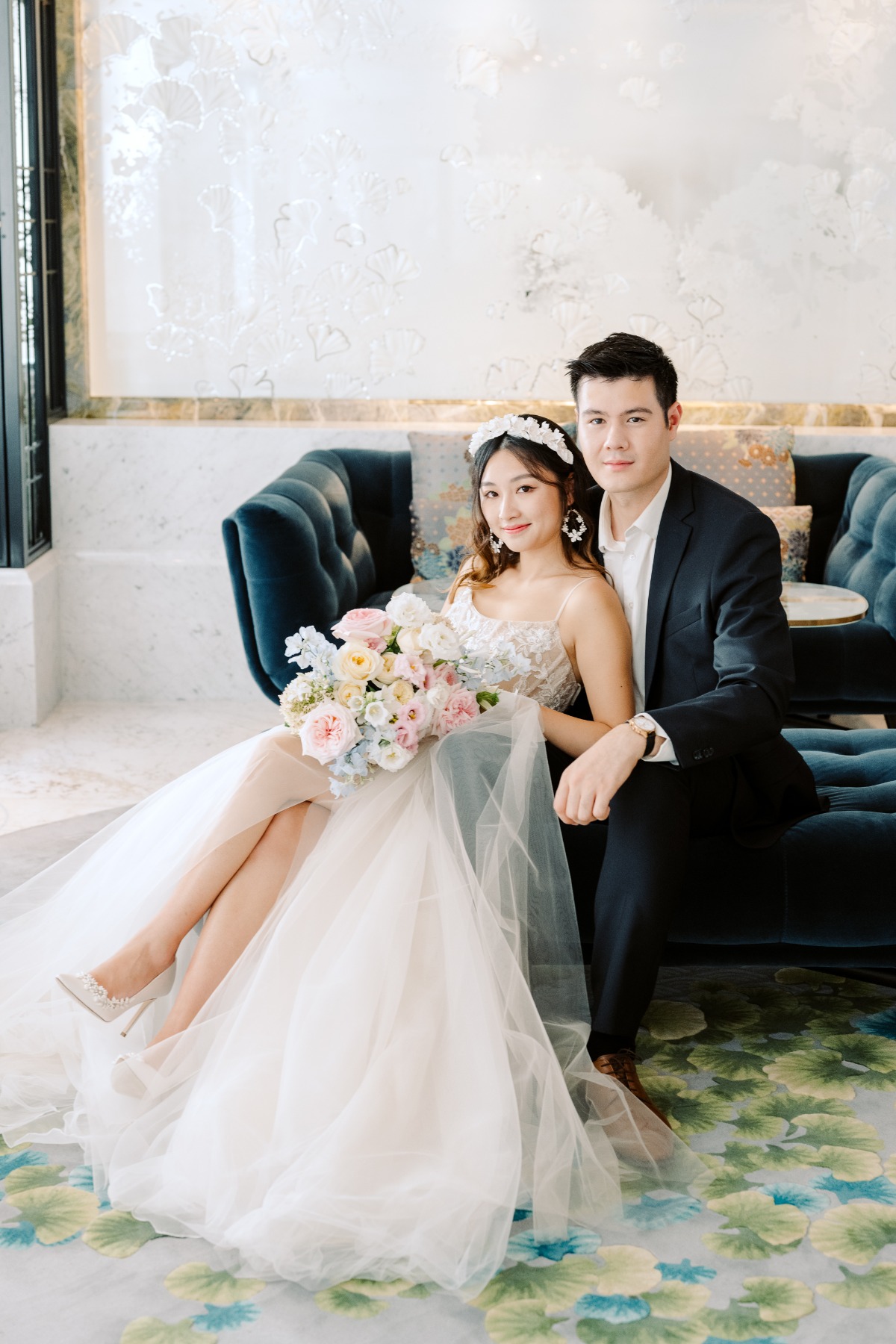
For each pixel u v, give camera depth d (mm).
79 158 4684
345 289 4836
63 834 3441
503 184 4785
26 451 4461
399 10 4641
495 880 2082
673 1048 2430
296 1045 1914
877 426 5020
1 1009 2262
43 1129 2105
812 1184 1973
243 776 2145
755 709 2186
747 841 2344
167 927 2090
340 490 4293
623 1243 1830
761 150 4801
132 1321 1658
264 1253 1756
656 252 4871
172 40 4613
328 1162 1809
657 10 4680
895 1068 2350
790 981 2744
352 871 2084
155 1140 1953
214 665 4840
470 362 4922
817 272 4914
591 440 2355
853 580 4422
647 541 2416
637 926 2148
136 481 4719
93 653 4809
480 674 2238
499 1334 1642
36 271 4543
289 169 4734
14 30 4270
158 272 4785
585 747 2291
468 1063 1932
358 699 2109
